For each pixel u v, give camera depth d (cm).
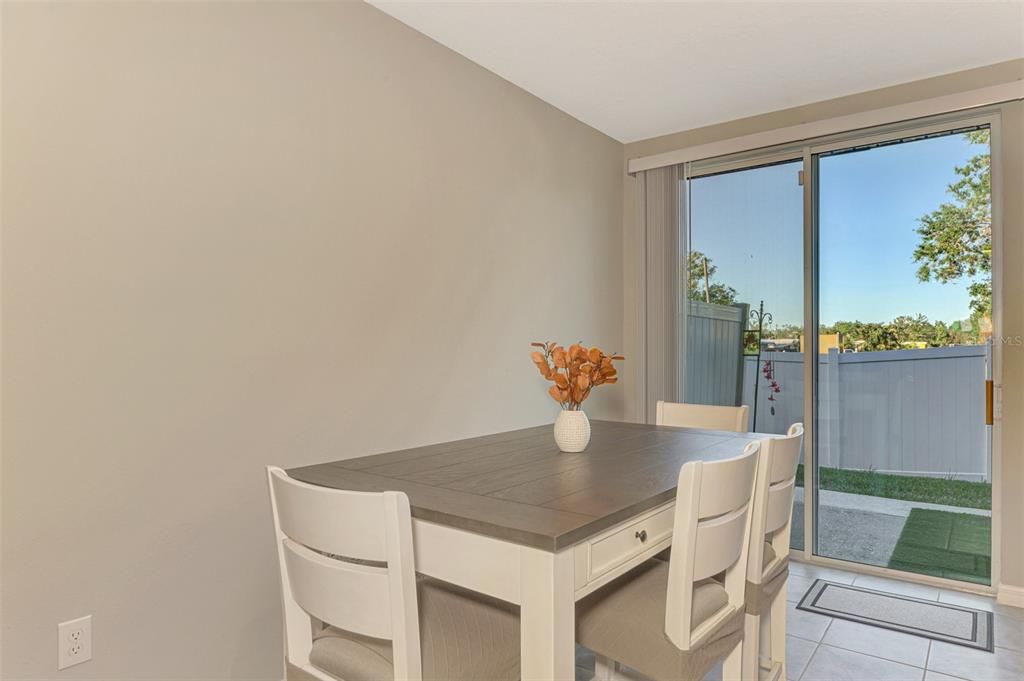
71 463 168
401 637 112
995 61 299
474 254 305
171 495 189
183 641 192
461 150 298
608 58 300
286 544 133
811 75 317
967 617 277
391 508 111
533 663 117
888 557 331
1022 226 294
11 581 157
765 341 371
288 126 224
